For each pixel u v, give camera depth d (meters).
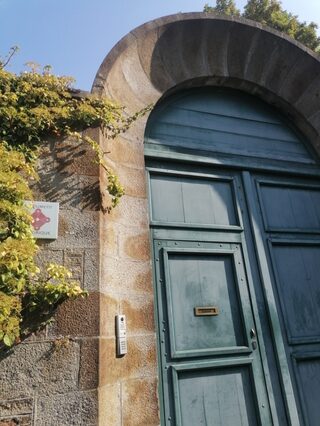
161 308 2.58
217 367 2.53
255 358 2.64
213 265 2.89
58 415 1.71
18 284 1.76
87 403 1.77
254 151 3.53
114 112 2.68
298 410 2.57
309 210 3.49
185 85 3.52
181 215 2.98
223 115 3.62
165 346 2.48
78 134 2.39
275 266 3.05
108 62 2.91
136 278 2.47
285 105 3.83
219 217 3.11
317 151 3.75
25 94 2.40
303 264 3.20
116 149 2.72
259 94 3.81
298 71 3.81
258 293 2.89
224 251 2.94
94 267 2.08
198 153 3.27
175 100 3.50
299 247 3.27
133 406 2.12
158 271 2.70
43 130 2.33
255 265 3.00
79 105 2.52
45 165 2.25
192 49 3.53
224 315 2.74
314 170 3.67
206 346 2.59
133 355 2.26
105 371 1.92
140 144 2.95
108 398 1.92
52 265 1.95
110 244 2.33
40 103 2.43
